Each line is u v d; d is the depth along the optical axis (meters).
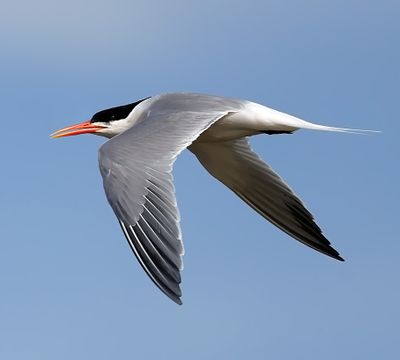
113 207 12.71
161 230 12.41
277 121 15.27
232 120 15.43
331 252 16.59
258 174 16.86
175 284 12.10
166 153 13.24
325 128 15.20
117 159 13.13
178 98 15.34
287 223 16.97
